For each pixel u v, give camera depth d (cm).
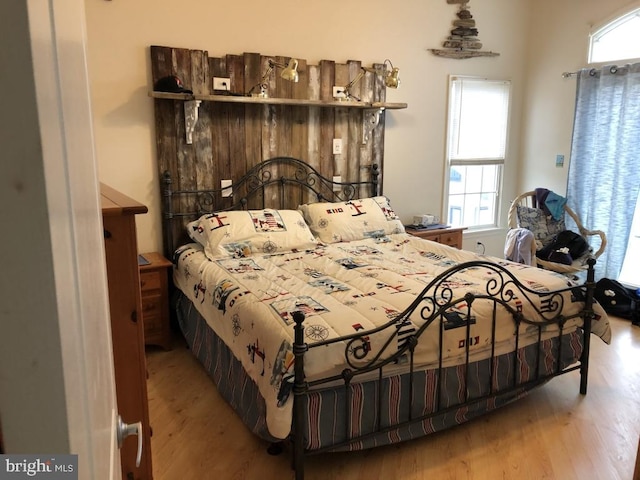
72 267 41
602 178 439
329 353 198
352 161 422
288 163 396
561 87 473
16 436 34
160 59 336
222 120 365
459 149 483
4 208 31
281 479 212
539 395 284
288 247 343
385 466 222
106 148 334
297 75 376
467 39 461
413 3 430
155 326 335
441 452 232
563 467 221
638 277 439
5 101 31
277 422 189
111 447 71
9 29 30
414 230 436
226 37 359
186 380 299
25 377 34
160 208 357
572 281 279
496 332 241
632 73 409
